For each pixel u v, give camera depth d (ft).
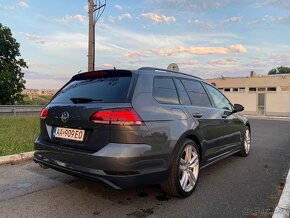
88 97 13.62
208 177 18.39
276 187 16.62
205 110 17.21
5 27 103.76
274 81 105.50
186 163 14.90
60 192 15.11
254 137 37.91
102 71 14.49
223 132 19.29
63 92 15.38
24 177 17.48
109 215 12.62
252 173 19.42
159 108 13.60
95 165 12.10
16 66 105.50
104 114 12.30
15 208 13.14
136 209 13.29
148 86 13.73
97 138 12.37
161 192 15.33
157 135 13.02
